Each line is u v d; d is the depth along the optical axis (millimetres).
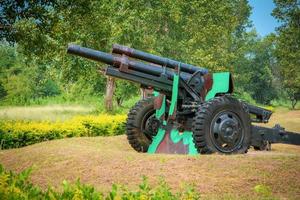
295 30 49938
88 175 7254
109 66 9133
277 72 90688
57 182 7094
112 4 26766
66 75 24922
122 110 30312
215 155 8031
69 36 19625
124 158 7789
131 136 10195
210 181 6797
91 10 20562
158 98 9961
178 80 9211
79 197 2979
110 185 6824
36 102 45469
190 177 6914
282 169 7281
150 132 10273
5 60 64000
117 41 25688
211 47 38219
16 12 17297
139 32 27328
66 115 23766
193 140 8812
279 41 51188
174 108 9195
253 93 92625
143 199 3168
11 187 3039
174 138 9508
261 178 6953
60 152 8555
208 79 9414
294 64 51969
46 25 18094
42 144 10398
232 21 39344
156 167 7312
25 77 62188
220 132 8766
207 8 37000
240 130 9047
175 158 7699
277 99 94438
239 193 6449
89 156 8070
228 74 9086
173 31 36094
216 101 8836
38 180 7262
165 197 3363
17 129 11344
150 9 29797
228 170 7180
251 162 7516
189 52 35688
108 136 13164
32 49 18641
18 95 60750
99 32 22969
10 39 17484
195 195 3961
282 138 10305
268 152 9984
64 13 19297
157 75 9289
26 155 8664
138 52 9219
